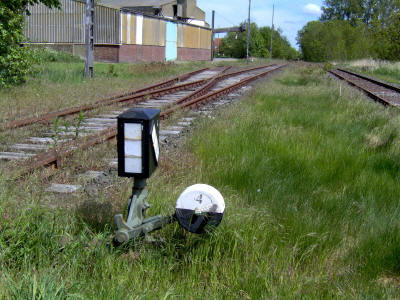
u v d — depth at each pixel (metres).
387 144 7.54
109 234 3.75
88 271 3.20
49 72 18.27
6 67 13.84
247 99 14.39
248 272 3.27
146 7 60.56
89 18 19.50
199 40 58.62
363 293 3.12
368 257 3.63
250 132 8.19
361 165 6.46
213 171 5.75
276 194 4.93
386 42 51.88
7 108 10.46
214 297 2.95
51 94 13.18
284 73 32.69
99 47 39.09
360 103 12.69
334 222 4.32
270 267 3.35
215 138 7.68
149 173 3.26
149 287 3.01
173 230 3.86
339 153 6.93
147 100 14.62
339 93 14.77
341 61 59.66
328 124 9.76
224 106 13.16
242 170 5.71
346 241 3.96
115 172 5.93
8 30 13.82
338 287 3.20
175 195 4.61
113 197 4.66
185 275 3.29
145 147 3.21
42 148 7.02
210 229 3.55
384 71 36.94
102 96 13.88
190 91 18.22
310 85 20.64
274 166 6.14
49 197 4.67
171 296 2.87
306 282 3.20
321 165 6.32
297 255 3.66
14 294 2.62
